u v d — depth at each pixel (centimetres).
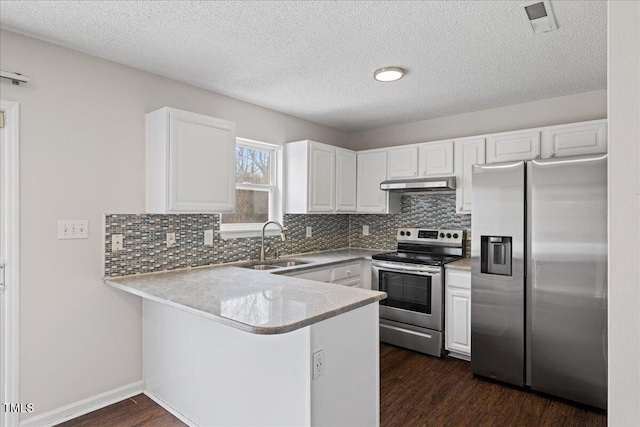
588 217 246
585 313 247
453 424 231
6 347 216
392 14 199
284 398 179
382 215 450
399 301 363
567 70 274
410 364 324
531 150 321
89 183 246
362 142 469
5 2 187
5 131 214
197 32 218
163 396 255
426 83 302
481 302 293
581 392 249
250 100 345
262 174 380
